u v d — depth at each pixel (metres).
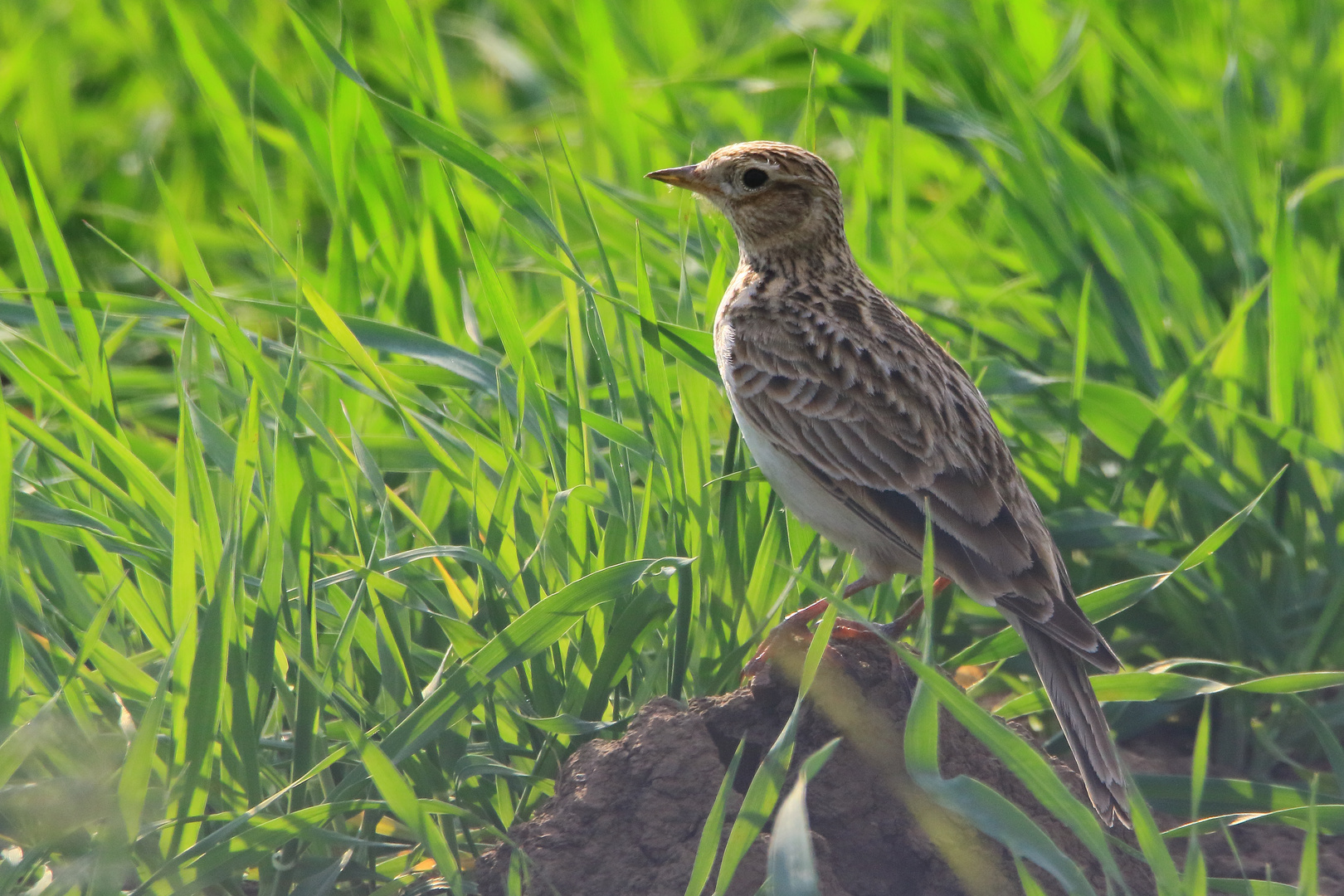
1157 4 19.14
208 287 10.86
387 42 19.31
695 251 13.18
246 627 9.26
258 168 12.88
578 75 17.47
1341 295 13.94
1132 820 7.30
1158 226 13.95
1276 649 11.32
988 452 9.72
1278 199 12.02
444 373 11.34
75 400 10.91
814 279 10.94
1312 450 11.43
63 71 19.56
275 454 9.52
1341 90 16.59
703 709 8.95
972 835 8.49
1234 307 14.30
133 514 9.62
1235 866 9.57
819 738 8.80
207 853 7.96
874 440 9.71
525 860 8.24
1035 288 14.99
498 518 9.63
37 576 10.14
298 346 10.01
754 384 10.16
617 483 10.07
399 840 9.29
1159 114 14.84
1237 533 11.87
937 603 10.77
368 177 13.30
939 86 16.72
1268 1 19.14
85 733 8.75
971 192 15.45
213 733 8.18
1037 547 9.27
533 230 14.54
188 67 14.02
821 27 18.92
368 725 9.16
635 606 9.21
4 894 8.09
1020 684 11.36
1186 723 11.56
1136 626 11.90
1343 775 9.12
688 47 19.12
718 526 10.25
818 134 18.61
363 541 9.87
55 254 11.16
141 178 18.50
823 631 7.63
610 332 12.64
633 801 8.49
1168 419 11.59
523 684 9.48
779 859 6.77
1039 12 17.69
